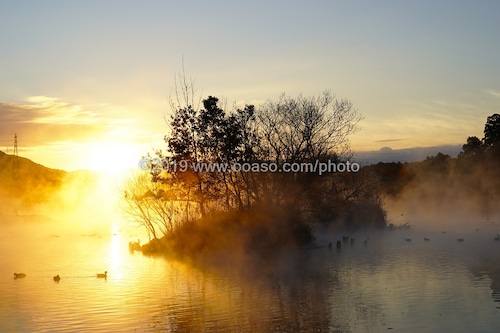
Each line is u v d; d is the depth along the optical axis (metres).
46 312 24.03
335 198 54.97
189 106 51.25
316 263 37.75
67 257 43.41
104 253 46.25
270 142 52.19
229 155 50.03
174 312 23.81
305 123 52.44
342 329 20.95
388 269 34.03
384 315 22.70
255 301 25.84
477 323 21.20
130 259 42.03
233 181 50.81
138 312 23.92
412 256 39.75
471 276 30.77
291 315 23.05
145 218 50.03
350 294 26.91
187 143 50.56
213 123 51.25
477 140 119.62
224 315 23.27
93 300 26.38
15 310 24.39
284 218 47.38
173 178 49.62
